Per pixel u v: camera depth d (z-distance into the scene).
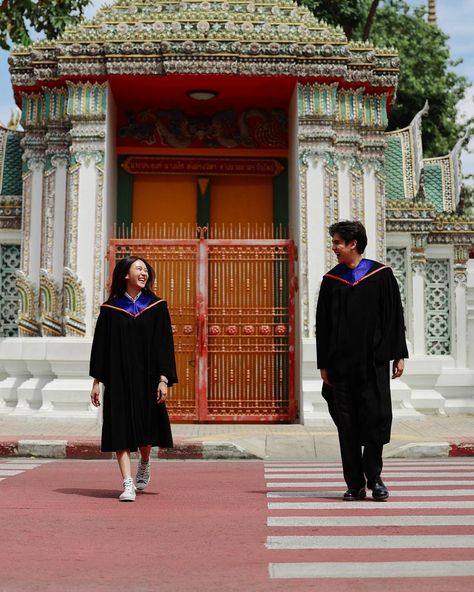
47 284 15.19
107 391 7.50
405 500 7.09
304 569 4.72
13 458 11.30
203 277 15.09
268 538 5.57
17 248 16.44
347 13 25.30
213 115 16.86
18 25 20.20
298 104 15.05
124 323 7.61
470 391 16.47
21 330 15.41
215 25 14.96
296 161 15.26
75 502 7.12
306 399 14.41
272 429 13.79
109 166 15.38
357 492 7.17
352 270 7.37
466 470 9.48
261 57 14.71
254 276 15.23
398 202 16.39
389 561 4.88
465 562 4.84
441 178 17.72
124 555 5.12
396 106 27.09
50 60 15.14
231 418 14.90
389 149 17.12
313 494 7.57
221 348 15.06
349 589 4.29
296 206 15.27
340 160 15.52
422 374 15.92
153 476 9.19
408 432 13.23
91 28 15.08
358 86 15.52
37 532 5.81
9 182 16.64
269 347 15.09
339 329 7.23
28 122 15.76
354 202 15.51
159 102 16.44
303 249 14.84
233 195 16.97
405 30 28.44
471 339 16.77
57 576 4.62
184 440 11.70
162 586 4.41
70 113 14.91
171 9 15.59
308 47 14.78
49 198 15.42
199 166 16.80
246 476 9.16
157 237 16.77
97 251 14.73
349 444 7.18
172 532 5.80
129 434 7.40
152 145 16.69
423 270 16.47
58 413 14.30
